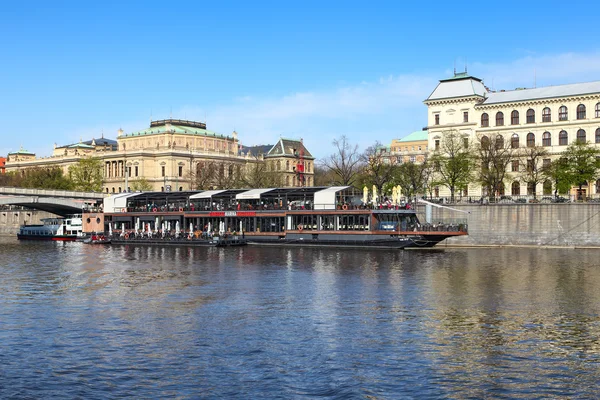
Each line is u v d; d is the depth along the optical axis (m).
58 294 55.78
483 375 32.69
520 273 68.00
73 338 39.75
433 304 50.25
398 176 132.25
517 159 125.06
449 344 38.16
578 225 101.81
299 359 35.25
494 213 108.12
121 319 45.06
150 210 121.94
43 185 193.12
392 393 30.34
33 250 104.81
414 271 70.00
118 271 72.44
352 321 44.19
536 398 29.81
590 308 48.56
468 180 121.50
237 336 40.06
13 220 175.88
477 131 137.88
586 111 127.31
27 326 42.94
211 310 48.09
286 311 47.66
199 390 30.80
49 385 31.47
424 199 118.75
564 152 117.12
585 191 125.38
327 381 31.88
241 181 166.38
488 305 49.78
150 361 35.00
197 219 115.19
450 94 141.88
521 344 38.22
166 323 43.75
